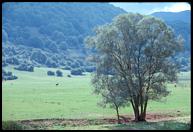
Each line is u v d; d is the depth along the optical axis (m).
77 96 94.38
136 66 50.56
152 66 50.41
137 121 49.06
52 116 58.00
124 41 50.47
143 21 49.88
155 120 50.09
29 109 67.31
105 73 50.38
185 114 58.75
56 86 139.25
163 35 49.97
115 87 49.50
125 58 50.41
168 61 51.03
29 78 195.38
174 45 50.06
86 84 149.38
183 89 101.44
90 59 50.72
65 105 74.44
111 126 41.66
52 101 83.50
